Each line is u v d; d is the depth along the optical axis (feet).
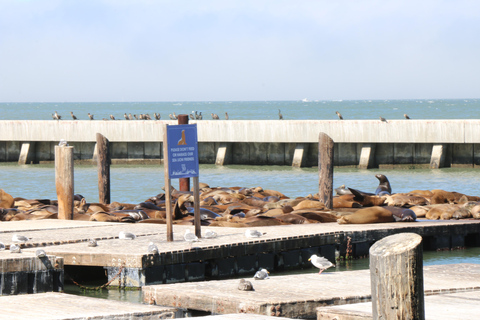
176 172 44.11
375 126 135.44
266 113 499.10
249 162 149.79
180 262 40.01
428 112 467.93
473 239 57.62
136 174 129.49
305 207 63.77
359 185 108.47
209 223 55.21
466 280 34.01
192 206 66.49
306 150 144.05
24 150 159.02
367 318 25.12
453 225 55.62
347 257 49.88
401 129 134.00
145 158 154.81
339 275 35.70
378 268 20.15
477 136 128.77
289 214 57.98
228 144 149.28
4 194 67.77
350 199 69.77
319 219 58.44
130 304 29.86
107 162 75.00
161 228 51.01
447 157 136.46
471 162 134.31
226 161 149.18
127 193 100.73
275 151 147.33
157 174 129.39
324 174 64.59
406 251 19.89
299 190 102.73
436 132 131.85
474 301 27.91
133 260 38.37
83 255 39.50
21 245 41.73
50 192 103.40
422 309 20.22
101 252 39.40
